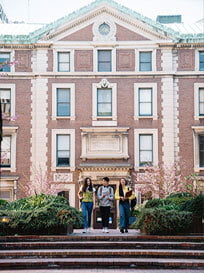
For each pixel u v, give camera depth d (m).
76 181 38.44
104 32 39.59
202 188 37.69
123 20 39.56
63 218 20.38
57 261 16.75
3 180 38.22
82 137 38.62
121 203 21.70
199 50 39.44
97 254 17.73
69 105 39.09
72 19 39.31
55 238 19.55
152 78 39.25
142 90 39.31
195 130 38.66
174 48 39.47
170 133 38.72
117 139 38.72
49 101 38.97
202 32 41.38
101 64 39.44
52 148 38.56
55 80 39.19
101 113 39.16
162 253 17.70
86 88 39.19
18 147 38.62
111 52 39.47
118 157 38.34
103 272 15.68
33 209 21.23
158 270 16.23
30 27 43.66
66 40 39.41
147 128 38.81
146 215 20.30
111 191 22.00
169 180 37.22
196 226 20.78
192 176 35.62
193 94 39.12
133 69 39.31
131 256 17.73
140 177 38.12
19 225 20.44
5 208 22.31
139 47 39.41
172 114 38.91
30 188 37.25
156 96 39.12
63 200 23.94
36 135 38.66
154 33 39.38
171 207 21.84
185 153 38.62
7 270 16.22
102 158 38.47
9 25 44.25
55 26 39.25
